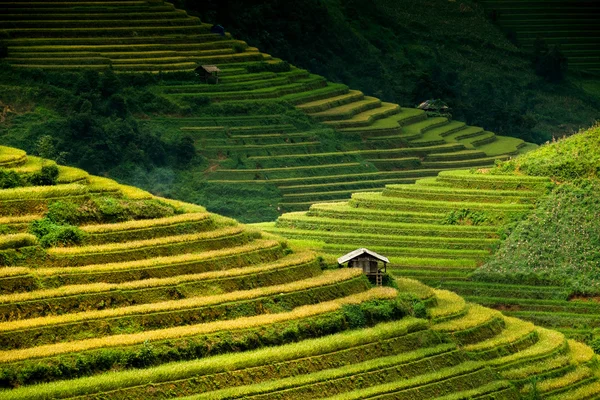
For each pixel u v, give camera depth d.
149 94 195.62
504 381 88.44
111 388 72.19
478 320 99.12
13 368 71.81
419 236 132.88
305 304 89.00
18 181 94.25
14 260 82.88
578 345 104.31
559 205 131.25
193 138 189.00
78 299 79.88
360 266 100.50
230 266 90.62
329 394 79.38
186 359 78.00
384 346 86.31
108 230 89.81
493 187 140.38
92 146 174.50
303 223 139.88
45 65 196.12
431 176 195.00
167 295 84.00
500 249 126.81
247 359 78.31
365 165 193.38
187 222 94.50
